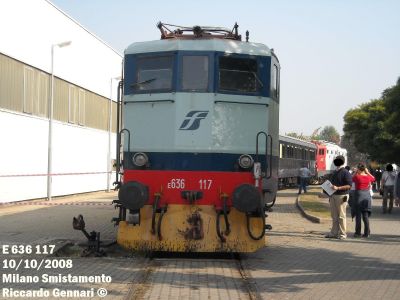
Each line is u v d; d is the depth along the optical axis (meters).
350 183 14.25
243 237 10.41
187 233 10.38
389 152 32.88
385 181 22.69
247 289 8.29
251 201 10.15
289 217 19.89
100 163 36.38
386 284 8.80
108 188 37.41
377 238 14.61
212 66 10.85
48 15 26.61
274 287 8.49
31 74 24.91
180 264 10.23
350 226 17.69
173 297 7.72
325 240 13.98
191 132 10.74
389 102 28.28
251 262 10.64
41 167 26.12
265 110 11.06
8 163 22.66
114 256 11.08
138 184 10.31
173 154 10.74
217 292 8.06
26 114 24.28
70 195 30.64
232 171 10.73
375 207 26.34
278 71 12.19
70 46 29.95
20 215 19.09
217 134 10.75
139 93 11.04
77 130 31.50
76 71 31.08
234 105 10.91
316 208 22.27
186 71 10.88
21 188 24.05
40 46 25.67
